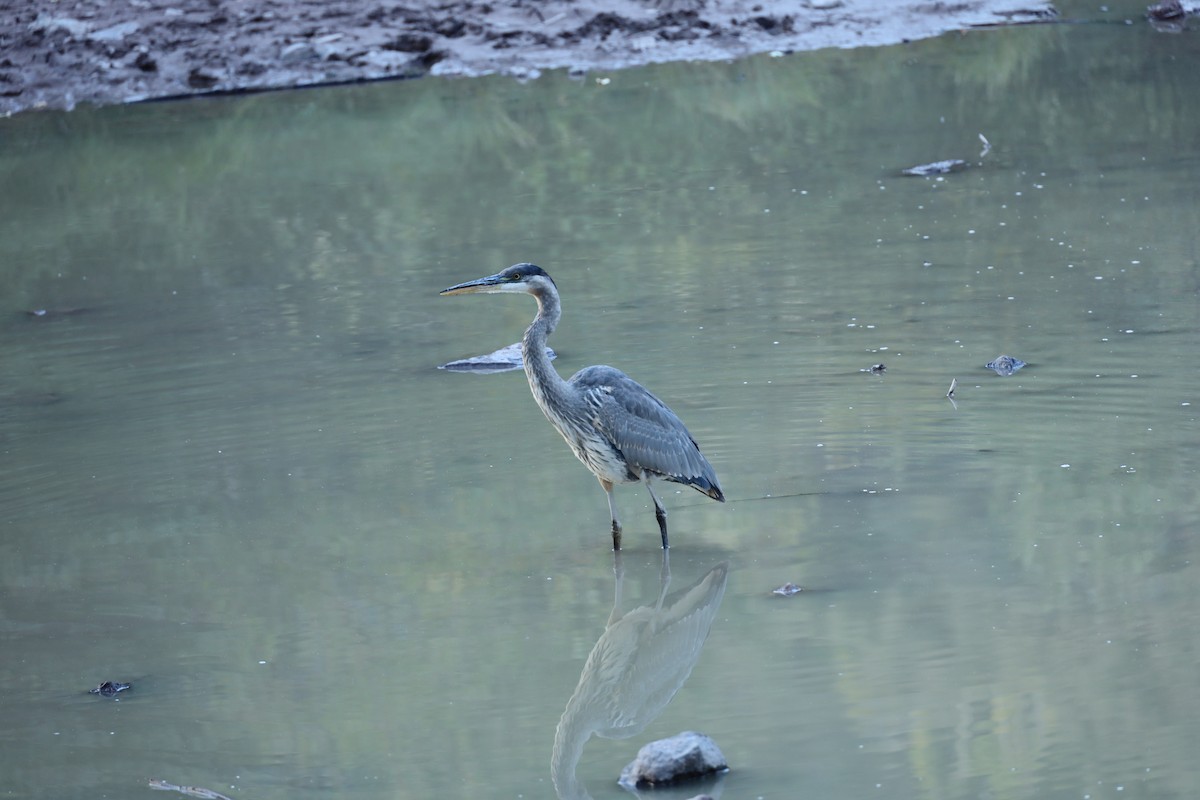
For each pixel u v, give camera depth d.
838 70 28.72
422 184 23.17
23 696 9.49
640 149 24.36
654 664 9.66
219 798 8.29
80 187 24.14
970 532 11.12
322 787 8.34
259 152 25.66
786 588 10.50
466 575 11.05
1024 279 16.92
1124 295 16.11
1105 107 24.78
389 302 17.97
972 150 22.91
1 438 14.16
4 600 10.88
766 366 14.77
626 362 15.11
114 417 14.61
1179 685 8.88
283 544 11.64
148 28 31.31
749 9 32.28
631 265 18.61
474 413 14.27
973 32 31.25
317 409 14.53
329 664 9.86
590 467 11.47
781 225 19.84
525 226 20.67
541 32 31.47
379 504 12.31
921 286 16.95
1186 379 13.62
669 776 8.18
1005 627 9.73
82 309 18.36
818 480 12.20
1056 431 12.76
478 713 9.20
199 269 19.75
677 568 10.97
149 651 10.09
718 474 12.44
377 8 32.16
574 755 8.62
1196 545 10.61
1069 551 10.70
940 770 8.15
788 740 8.61
